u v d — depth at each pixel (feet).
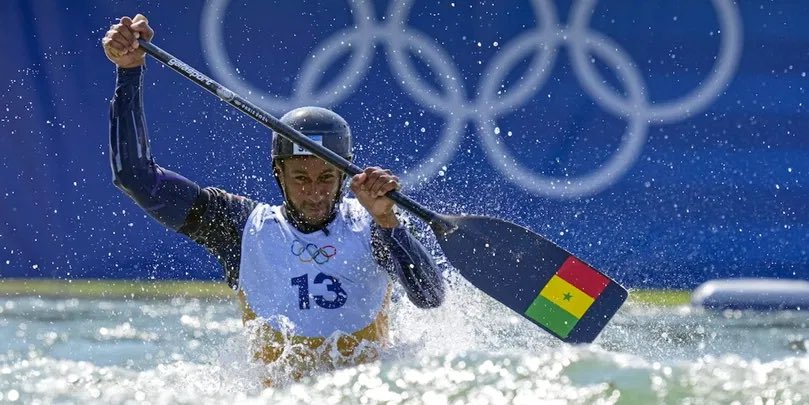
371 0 90.27
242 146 89.45
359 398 39.40
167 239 89.04
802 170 90.48
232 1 89.92
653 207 90.33
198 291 86.38
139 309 76.64
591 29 90.63
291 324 47.91
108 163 89.71
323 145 49.62
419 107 90.22
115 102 50.29
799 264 89.97
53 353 57.31
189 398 41.57
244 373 47.88
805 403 38.14
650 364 43.88
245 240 49.55
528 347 52.37
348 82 90.27
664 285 89.92
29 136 89.61
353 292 48.55
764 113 90.63
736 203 90.33
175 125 89.40
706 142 90.63
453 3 90.38
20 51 89.66
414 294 48.93
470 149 90.27
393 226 48.39
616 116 90.68
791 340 64.54
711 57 90.58
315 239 49.01
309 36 90.17
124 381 45.65
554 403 38.24
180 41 89.92
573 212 90.27
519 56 90.58
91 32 89.81
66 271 88.84
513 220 90.27
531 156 90.43
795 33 90.63
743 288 82.02
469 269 50.57
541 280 50.44
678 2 90.58
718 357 56.13
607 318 50.11
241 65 89.97
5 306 77.71
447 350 48.52
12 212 89.45
